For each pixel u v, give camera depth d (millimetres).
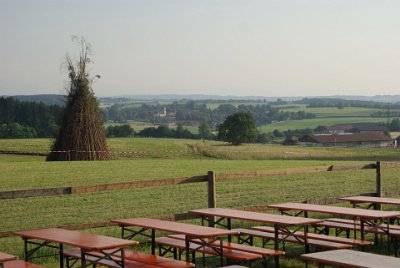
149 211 17141
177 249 10750
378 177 13945
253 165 39219
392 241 11453
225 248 9461
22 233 8922
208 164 39281
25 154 51438
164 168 34156
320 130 180000
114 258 8773
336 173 28672
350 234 12781
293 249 11234
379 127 178500
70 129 39688
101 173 29844
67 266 9273
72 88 40125
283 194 21250
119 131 123125
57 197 19656
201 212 10422
